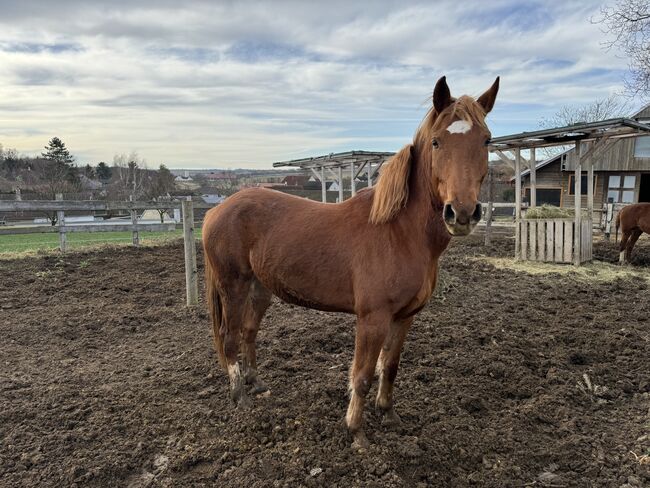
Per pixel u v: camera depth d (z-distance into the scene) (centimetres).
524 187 2772
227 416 310
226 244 322
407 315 273
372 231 266
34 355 423
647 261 976
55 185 3306
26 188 3538
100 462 258
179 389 351
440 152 232
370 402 330
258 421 301
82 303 606
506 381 367
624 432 295
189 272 597
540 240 952
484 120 236
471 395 337
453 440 282
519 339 454
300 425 296
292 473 249
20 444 275
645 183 2197
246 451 272
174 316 551
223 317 340
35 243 1265
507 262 955
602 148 959
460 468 261
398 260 254
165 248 1088
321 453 268
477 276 786
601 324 507
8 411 310
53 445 275
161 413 314
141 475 253
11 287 683
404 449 268
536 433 295
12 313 557
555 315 552
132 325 517
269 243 301
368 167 1382
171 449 274
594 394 348
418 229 257
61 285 697
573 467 261
